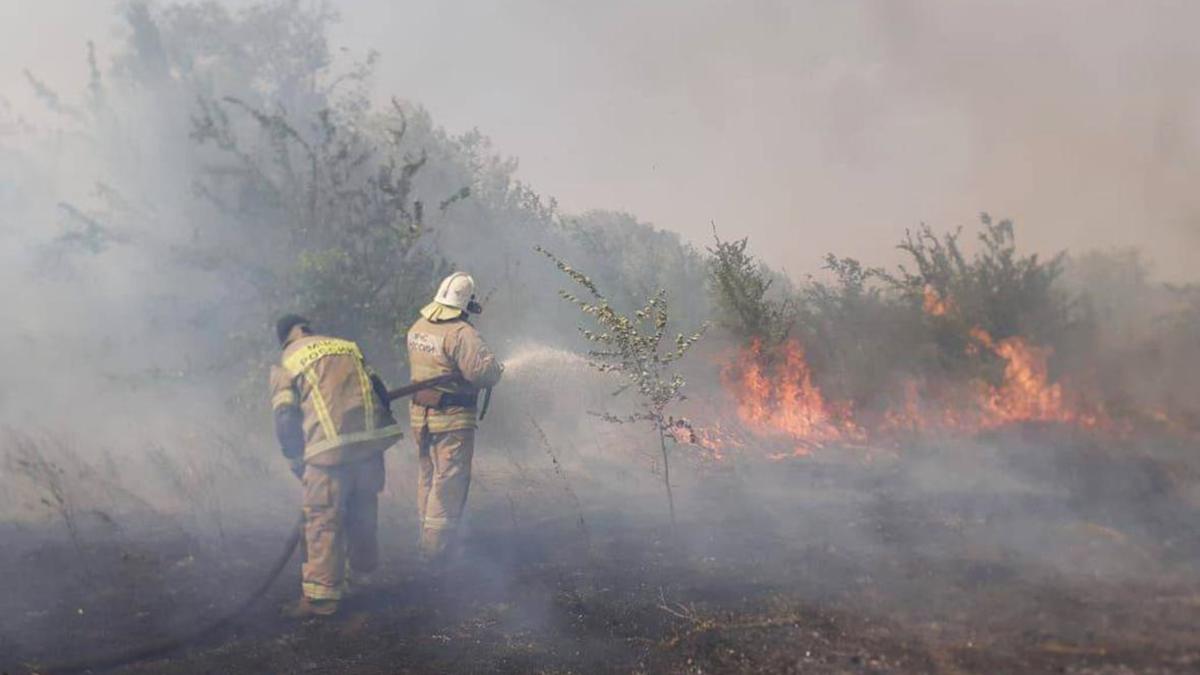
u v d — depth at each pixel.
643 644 4.07
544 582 4.98
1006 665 3.44
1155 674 3.25
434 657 4.16
